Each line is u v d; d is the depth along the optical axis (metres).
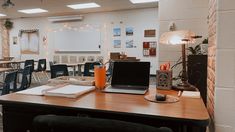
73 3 6.89
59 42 9.45
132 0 6.62
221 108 1.22
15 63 7.18
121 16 8.37
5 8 7.29
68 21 9.21
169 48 3.09
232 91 1.20
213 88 1.31
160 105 1.20
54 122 0.68
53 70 3.67
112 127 0.64
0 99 1.32
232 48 1.18
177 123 1.07
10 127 1.40
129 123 0.65
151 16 7.94
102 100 1.31
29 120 1.35
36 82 6.70
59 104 1.21
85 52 9.07
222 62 1.20
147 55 8.12
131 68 1.73
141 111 1.08
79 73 6.36
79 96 1.41
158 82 1.67
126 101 1.29
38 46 9.83
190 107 1.15
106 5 7.34
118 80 1.72
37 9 7.89
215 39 1.25
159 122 1.11
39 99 1.33
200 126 0.98
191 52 2.83
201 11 2.96
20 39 10.11
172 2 3.05
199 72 2.46
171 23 3.05
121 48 8.48
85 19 8.91
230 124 1.21
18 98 1.35
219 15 1.19
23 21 9.97
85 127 0.66
